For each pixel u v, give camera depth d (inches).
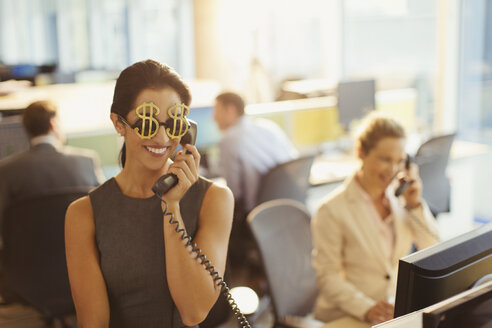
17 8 414.0
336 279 82.4
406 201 86.0
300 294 90.6
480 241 47.5
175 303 49.4
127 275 49.5
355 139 87.3
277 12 251.6
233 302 49.9
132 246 49.5
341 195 85.6
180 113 47.2
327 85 198.2
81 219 50.0
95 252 50.1
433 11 202.1
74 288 49.9
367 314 77.8
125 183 50.8
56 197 99.6
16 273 101.1
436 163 148.6
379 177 83.9
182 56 307.0
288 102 187.8
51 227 100.1
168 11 311.3
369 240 83.7
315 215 86.5
